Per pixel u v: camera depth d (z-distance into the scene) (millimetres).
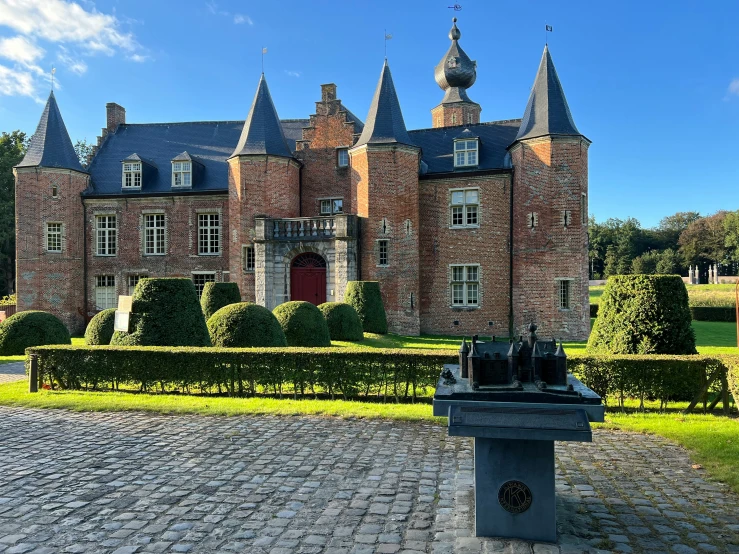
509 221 26000
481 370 4652
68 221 29078
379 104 26078
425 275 27219
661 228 108875
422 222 27297
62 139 29469
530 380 4715
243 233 26547
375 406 9742
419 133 29719
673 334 10789
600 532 4738
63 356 11648
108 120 33250
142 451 7312
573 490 5797
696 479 6145
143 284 13367
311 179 28891
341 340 19062
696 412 9523
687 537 4648
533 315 24188
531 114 25141
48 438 7984
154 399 10438
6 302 36406
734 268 89750
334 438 7887
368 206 25203
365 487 5918
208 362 11016
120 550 4484
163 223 30016
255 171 26625
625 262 92500
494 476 4629
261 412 9383
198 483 6074
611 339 11344
